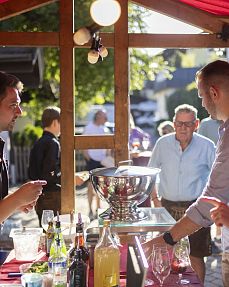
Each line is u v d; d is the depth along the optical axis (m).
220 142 2.50
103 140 3.65
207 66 2.55
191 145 4.00
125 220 2.62
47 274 2.24
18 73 6.95
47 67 8.92
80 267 2.10
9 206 2.40
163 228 2.58
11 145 11.31
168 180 4.02
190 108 4.02
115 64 3.65
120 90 3.65
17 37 3.60
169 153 4.02
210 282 4.56
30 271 2.41
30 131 11.47
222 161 2.44
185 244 2.50
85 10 8.17
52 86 9.45
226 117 2.50
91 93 8.98
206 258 5.25
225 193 2.46
